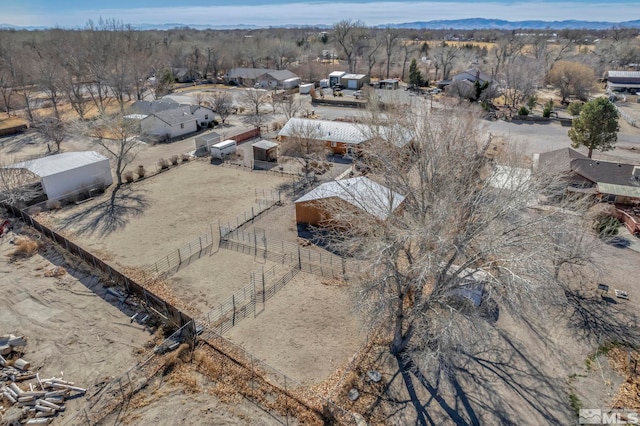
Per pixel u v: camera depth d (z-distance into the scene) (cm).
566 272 2509
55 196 3597
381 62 11300
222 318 2167
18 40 11800
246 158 4725
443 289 1647
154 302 2225
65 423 1603
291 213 3375
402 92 7956
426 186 1931
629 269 2534
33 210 3378
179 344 1983
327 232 2997
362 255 1767
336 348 1967
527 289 1439
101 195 3753
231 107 7006
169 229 3111
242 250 2823
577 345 1967
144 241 2936
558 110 7175
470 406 1655
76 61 7662
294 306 2264
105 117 4266
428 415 1616
